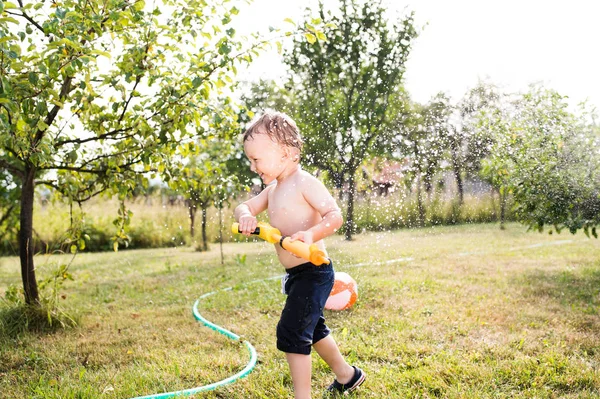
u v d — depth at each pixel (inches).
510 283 181.8
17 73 105.5
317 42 328.5
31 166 142.3
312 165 282.8
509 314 137.7
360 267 221.5
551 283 180.7
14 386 98.3
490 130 217.8
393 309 145.7
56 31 104.1
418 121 269.0
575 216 194.5
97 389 92.5
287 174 86.7
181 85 126.0
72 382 97.6
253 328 132.6
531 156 200.1
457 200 318.0
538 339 116.0
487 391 88.7
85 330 138.9
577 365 98.8
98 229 418.3
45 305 142.8
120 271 263.4
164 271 253.9
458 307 146.2
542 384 91.8
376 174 285.7
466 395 86.3
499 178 216.7
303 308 80.0
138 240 432.1
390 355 107.7
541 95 204.5
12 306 145.6
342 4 331.6
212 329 134.3
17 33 100.7
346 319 136.7
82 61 102.4
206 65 124.8
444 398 86.4
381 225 310.3
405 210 310.3
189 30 133.0
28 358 114.1
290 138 84.6
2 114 100.3
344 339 118.8
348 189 289.1
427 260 239.1
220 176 173.2
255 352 110.7
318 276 82.4
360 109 294.8
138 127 133.6
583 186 191.5
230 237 439.8
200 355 111.4
